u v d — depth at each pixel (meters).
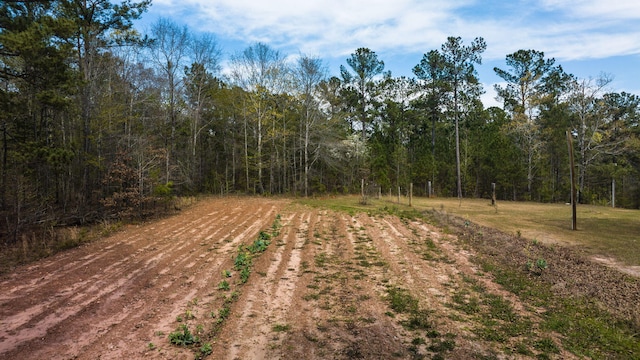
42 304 7.85
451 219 17.52
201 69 30.58
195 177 31.48
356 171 34.38
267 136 31.53
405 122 42.91
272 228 15.87
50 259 11.32
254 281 9.23
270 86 30.27
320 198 28.14
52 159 14.18
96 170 19.64
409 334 6.48
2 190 14.13
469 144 39.12
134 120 24.41
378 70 40.09
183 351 5.89
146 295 8.37
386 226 15.95
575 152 33.78
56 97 13.75
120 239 14.01
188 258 11.37
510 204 27.36
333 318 7.11
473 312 7.40
